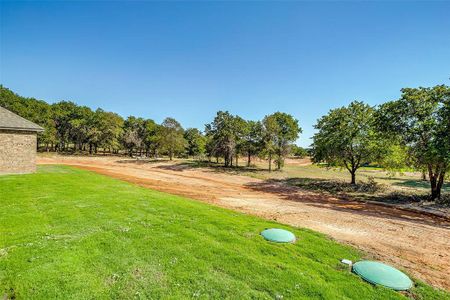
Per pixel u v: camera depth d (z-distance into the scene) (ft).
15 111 169.37
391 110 60.13
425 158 49.08
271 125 116.06
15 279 15.01
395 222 37.29
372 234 30.17
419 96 55.01
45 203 31.83
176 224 25.79
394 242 27.68
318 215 39.14
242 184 79.30
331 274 17.34
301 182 84.07
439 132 49.42
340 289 15.53
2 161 60.95
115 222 25.52
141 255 18.74
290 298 14.38
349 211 44.01
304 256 20.30
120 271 16.47
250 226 26.99
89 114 211.61
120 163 140.36
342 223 34.73
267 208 43.01
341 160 77.15
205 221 27.32
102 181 55.01
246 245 21.34
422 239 29.63
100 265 17.06
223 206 42.86
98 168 109.81
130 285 15.02
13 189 39.73
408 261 22.17
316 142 84.94
